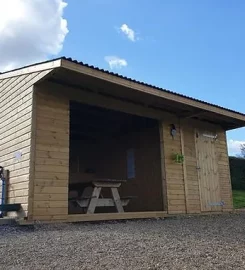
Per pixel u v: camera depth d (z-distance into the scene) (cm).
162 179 805
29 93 623
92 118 966
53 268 278
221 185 952
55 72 582
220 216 817
